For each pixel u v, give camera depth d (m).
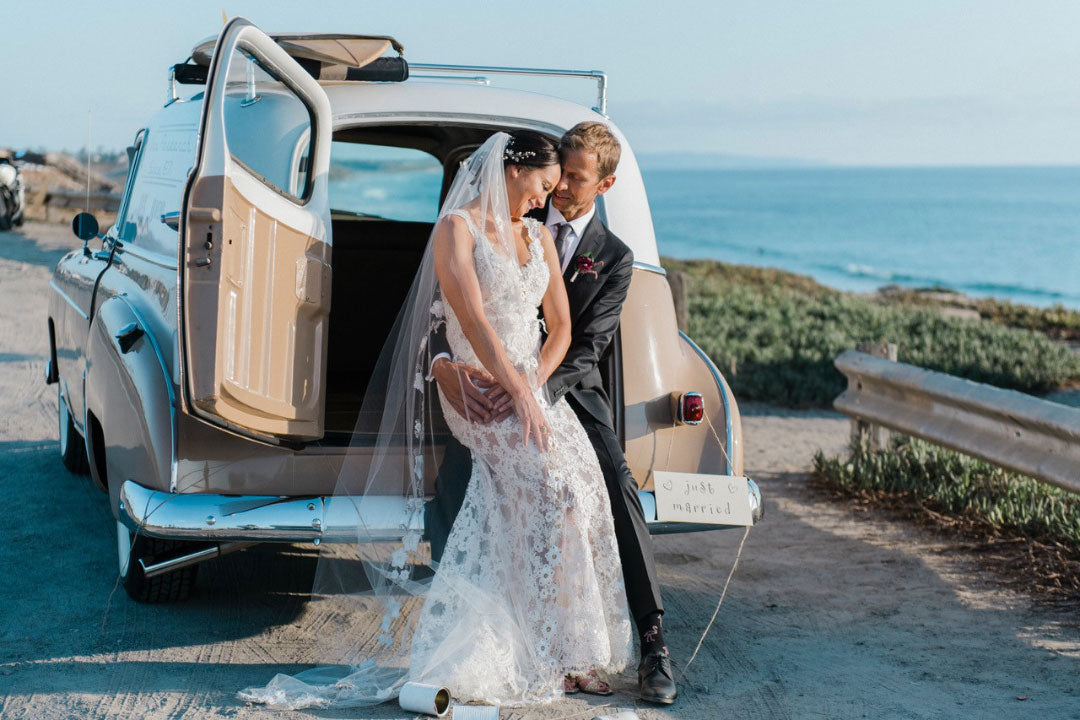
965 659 4.26
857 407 7.77
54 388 9.55
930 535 6.22
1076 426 5.41
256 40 3.53
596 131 4.02
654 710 3.70
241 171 3.46
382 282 6.75
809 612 4.84
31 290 15.67
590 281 4.14
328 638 4.21
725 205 175.00
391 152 6.16
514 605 3.79
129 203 5.48
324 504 3.87
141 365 3.96
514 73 4.96
